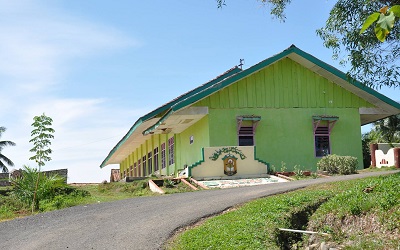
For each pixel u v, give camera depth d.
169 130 27.88
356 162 21.97
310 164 25.03
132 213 12.98
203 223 11.06
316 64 24.88
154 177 25.27
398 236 8.86
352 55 14.12
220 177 21.22
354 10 13.85
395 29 13.48
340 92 26.00
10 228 12.27
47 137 20.11
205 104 23.88
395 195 10.16
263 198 13.17
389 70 14.13
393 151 22.73
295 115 25.20
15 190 20.05
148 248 9.45
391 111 26.33
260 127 24.62
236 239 9.29
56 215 13.63
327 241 9.46
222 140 23.89
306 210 11.27
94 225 11.80
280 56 24.62
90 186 26.02
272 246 9.12
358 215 10.05
